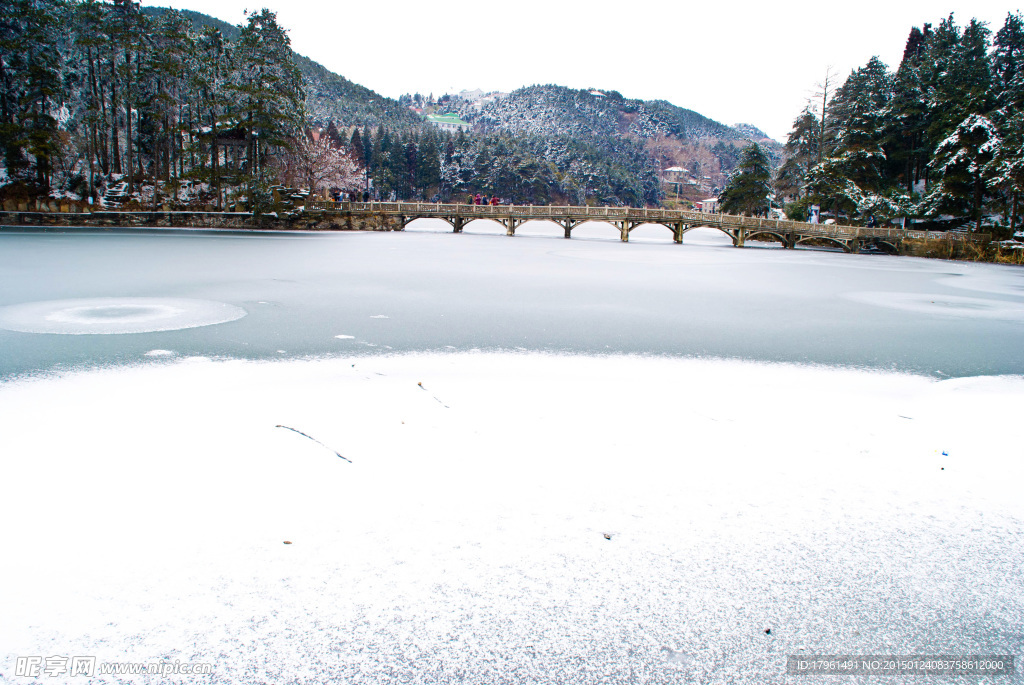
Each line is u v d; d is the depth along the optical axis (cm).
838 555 561
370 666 401
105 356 1203
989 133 5053
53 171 5394
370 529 578
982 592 507
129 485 660
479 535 572
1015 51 7000
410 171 15062
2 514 593
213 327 1493
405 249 3906
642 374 1200
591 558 540
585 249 4612
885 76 6669
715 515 631
